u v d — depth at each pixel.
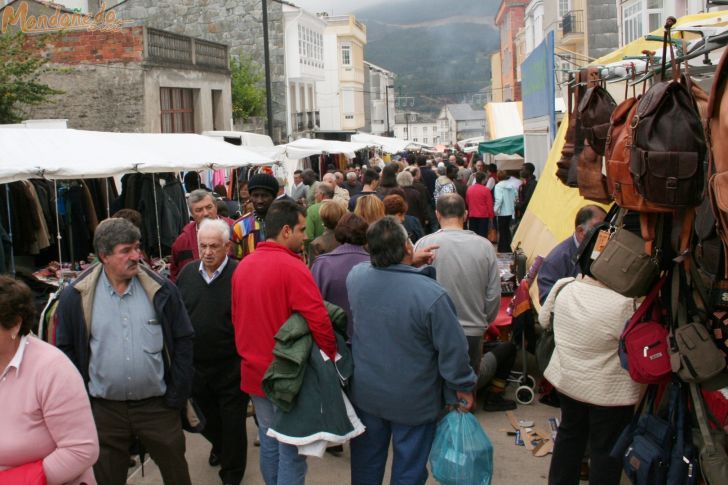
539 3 40.81
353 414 4.07
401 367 3.98
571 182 4.77
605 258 3.57
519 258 7.75
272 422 4.36
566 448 4.40
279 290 4.20
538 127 12.20
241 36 34.53
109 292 4.01
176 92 21.25
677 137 2.96
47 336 4.25
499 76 73.94
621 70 4.93
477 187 14.30
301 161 22.78
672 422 3.44
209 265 5.00
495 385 6.44
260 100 30.38
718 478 3.17
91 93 18.94
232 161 10.58
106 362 3.96
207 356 5.01
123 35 18.77
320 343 4.06
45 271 8.07
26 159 6.90
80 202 9.16
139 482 5.28
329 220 6.18
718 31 4.21
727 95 2.52
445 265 5.64
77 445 3.05
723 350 3.29
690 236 3.26
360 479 4.25
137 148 8.95
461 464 3.96
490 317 5.77
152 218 9.38
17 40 17.19
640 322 3.61
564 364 4.17
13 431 3.00
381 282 4.03
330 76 57.56
